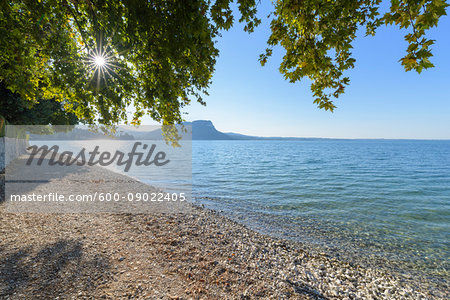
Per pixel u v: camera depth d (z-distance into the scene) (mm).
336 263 7703
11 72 4230
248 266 6148
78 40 5395
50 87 5152
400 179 28875
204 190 19875
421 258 8352
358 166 44312
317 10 2820
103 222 7906
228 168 39188
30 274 4461
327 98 3393
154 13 3045
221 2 2891
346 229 11164
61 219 7816
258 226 11086
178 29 3018
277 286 5332
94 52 4363
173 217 9797
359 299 5500
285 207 14961
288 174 32031
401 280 6879
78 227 7176
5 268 4566
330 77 3270
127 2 2934
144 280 4672
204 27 3016
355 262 7906
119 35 3650
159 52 3449
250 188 21469
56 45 4348
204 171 34500
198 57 3551
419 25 2113
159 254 5930
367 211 14477
